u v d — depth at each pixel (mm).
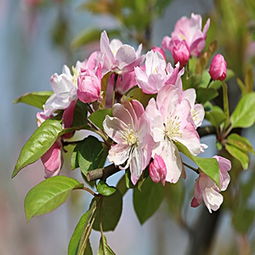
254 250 1236
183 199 1172
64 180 923
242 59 1190
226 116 1006
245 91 1058
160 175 908
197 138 925
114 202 971
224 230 1504
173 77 929
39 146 936
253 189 1187
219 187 902
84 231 913
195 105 942
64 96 946
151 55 939
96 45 1514
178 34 1015
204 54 1015
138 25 1226
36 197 912
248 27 1200
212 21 1156
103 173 928
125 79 958
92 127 950
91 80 935
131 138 919
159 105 925
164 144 920
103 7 1242
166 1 1233
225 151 1035
